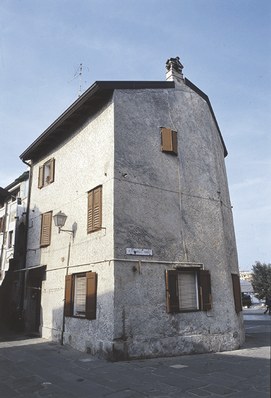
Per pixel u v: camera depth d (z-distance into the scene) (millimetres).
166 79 13500
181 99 12953
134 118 11297
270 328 16562
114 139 10586
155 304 9875
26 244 15836
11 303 16344
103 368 8086
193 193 11977
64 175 13477
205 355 9766
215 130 14656
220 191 12984
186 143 12461
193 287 11023
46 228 14062
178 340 9914
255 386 6180
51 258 13367
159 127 11852
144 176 10883
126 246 9852
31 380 7129
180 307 10492
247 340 12719
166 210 11047
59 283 12477
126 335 9156
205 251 11547
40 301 14281
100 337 9492
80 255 11367
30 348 10883
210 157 13062
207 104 14125
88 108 12266
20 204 17375
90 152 11844
